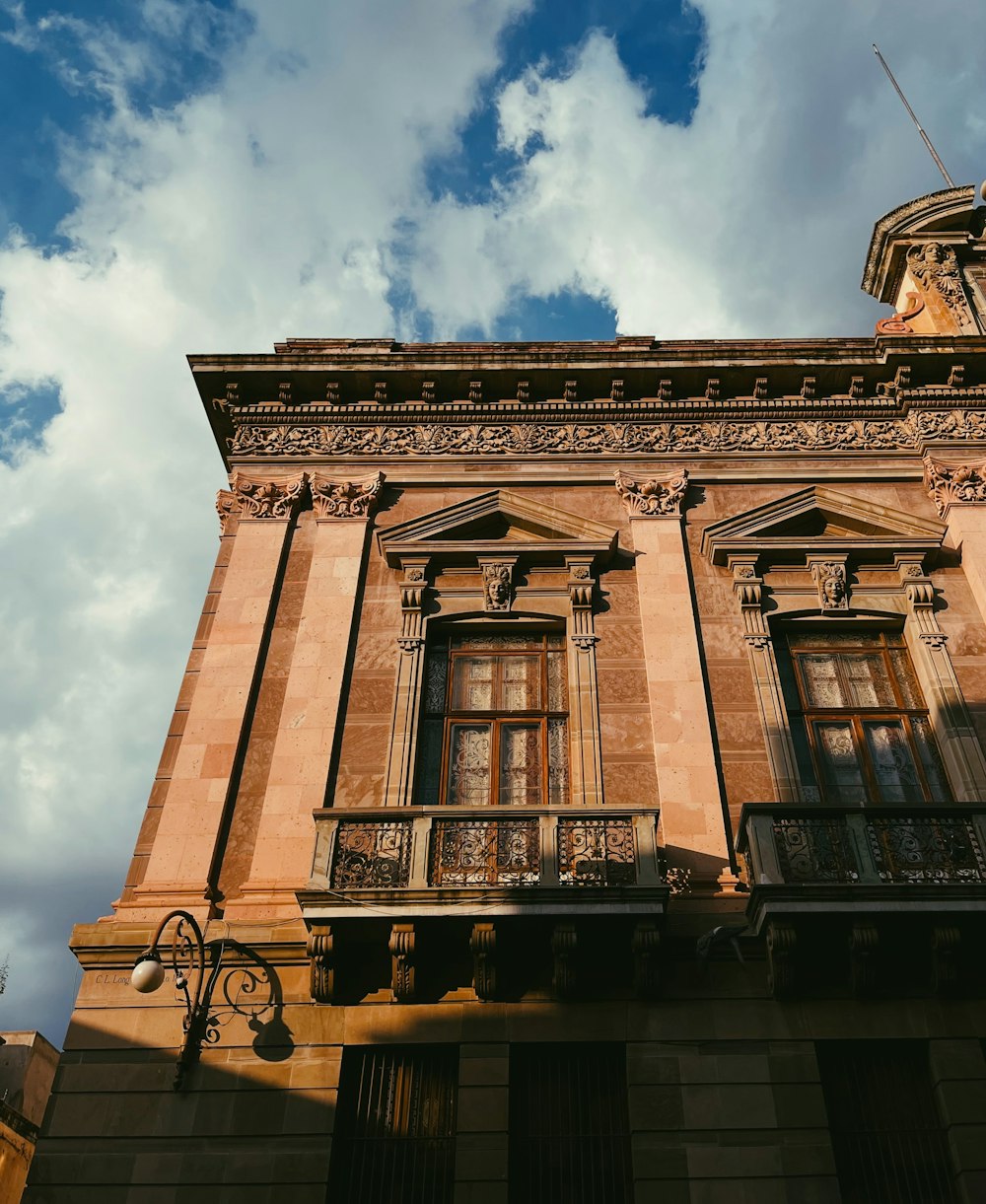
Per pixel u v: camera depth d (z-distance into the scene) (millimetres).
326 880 11352
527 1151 10523
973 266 19625
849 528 15867
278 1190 10117
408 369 17156
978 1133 10297
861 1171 10344
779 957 11047
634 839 11609
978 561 15039
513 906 10969
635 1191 10078
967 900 10859
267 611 14820
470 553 15430
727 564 15359
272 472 16688
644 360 17188
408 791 13086
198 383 17469
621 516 16125
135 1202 10078
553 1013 11141
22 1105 23625
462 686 14516
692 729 13469
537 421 17312
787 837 11695
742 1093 10578
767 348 17359
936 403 17109
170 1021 11242
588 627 14688
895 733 13938
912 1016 11039
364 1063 11086
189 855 12484
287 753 13328
